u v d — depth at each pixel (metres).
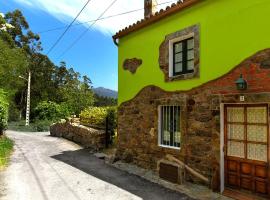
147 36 9.64
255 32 6.30
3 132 18.02
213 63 7.24
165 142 8.85
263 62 6.13
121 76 10.99
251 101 6.25
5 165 10.08
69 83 36.56
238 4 6.69
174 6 8.17
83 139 15.20
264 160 6.21
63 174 8.88
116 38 11.21
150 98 9.38
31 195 6.82
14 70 20.25
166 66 8.74
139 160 9.78
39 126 26.86
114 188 7.41
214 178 6.93
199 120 7.58
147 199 6.55
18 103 41.22
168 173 7.96
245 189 6.54
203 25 7.55
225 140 6.98
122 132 10.79
